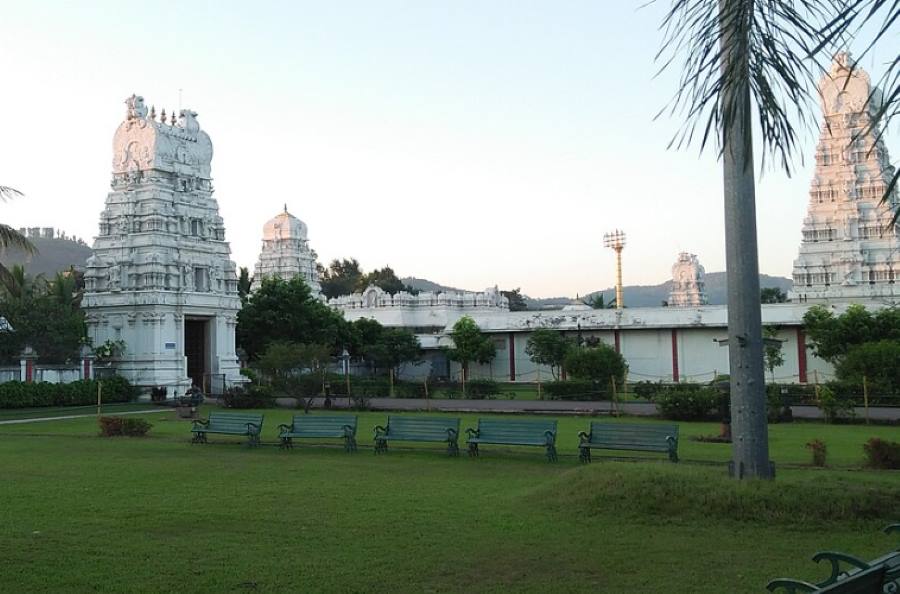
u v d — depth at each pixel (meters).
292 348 44.72
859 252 71.50
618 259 97.06
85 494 16.66
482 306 95.88
